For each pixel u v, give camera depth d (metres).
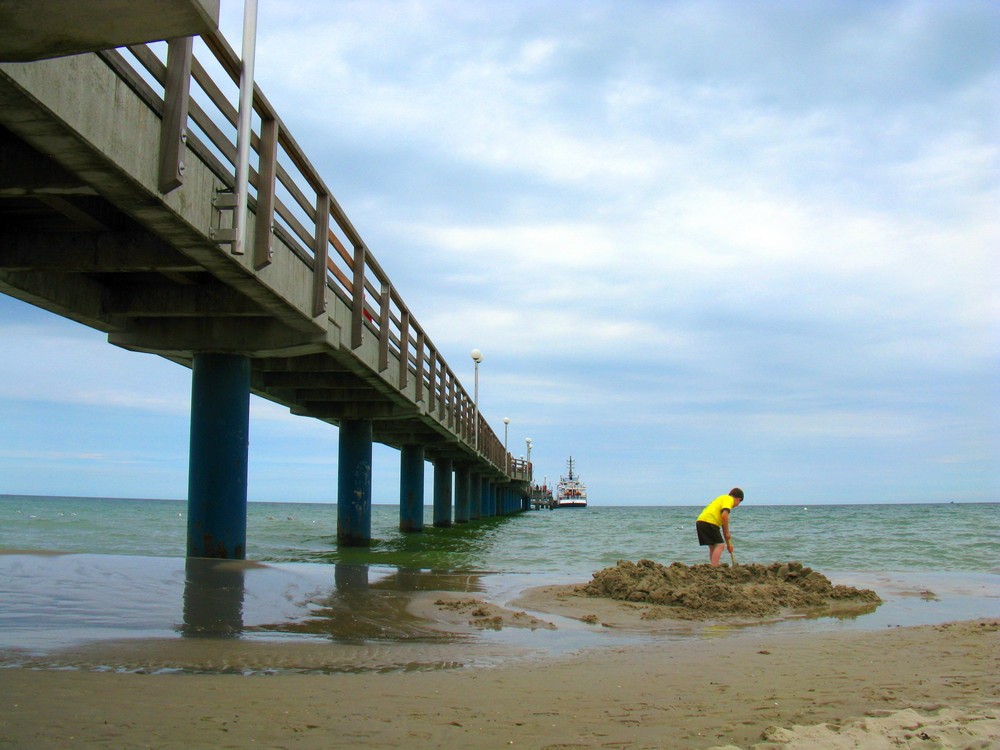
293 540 26.38
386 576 12.34
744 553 23.11
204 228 8.68
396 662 6.18
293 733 3.90
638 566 11.94
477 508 53.50
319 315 12.90
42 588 9.02
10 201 9.30
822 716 4.54
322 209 12.84
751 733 4.12
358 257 15.55
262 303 11.52
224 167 9.22
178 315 12.68
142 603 8.38
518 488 85.62
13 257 9.93
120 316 13.37
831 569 18.09
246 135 8.53
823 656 6.80
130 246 9.91
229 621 7.72
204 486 13.62
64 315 12.16
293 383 20.00
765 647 7.33
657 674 5.88
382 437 32.19
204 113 8.66
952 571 17.45
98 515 62.47
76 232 9.96
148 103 7.43
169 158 7.64
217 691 4.75
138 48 7.22
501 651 6.91
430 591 10.77
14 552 12.29
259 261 10.06
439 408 26.66
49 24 4.27
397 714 4.38
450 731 4.06
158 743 3.62
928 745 3.77
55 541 23.44
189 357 14.44
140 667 5.48
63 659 5.61
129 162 7.09
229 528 13.64
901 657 6.77
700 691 5.25
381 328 17.98
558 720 4.36
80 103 6.29
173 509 103.19
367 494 24.12
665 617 9.40
